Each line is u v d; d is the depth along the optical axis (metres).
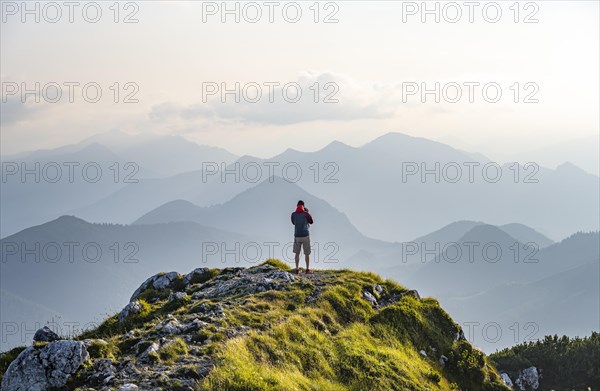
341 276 33.50
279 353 20.83
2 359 24.19
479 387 27.83
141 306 28.77
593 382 35.06
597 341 38.34
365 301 29.83
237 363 18.56
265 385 17.20
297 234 34.47
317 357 21.81
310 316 25.27
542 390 35.50
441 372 27.08
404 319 29.11
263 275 32.53
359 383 21.28
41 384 18.41
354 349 23.55
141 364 19.05
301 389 18.50
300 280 31.53
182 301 28.39
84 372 18.78
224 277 33.34
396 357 24.61
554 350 38.50
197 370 18.25
